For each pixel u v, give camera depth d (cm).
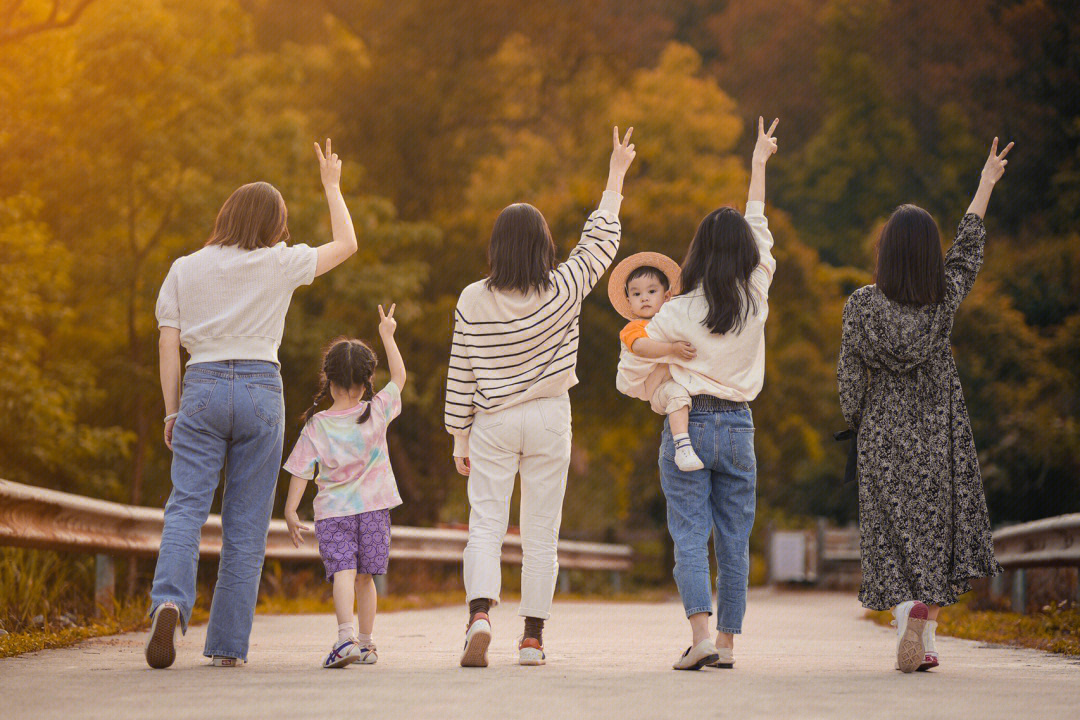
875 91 7275
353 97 4338
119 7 2922
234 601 802
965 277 849
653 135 5138
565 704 608
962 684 709
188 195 3003
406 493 3828
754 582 4681
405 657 918
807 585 4075
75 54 2898
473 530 832
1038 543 1498
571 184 4334
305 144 3375
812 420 4850
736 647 1107
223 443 805
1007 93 6769
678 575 813
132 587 1725
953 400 836
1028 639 1138
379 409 885
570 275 853
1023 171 6488
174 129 3019
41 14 2895
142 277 3275
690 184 4588
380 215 3634
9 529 1042
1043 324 5081
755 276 841
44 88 2838
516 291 834
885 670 814
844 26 7588
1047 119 6525
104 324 3297
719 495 840
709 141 5303
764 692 660
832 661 905
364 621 870
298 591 2075
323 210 3189
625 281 920
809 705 609
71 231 3162
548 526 845
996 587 1798
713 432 823
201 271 805
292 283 819
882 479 825
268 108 3997
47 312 2739
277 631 1259
